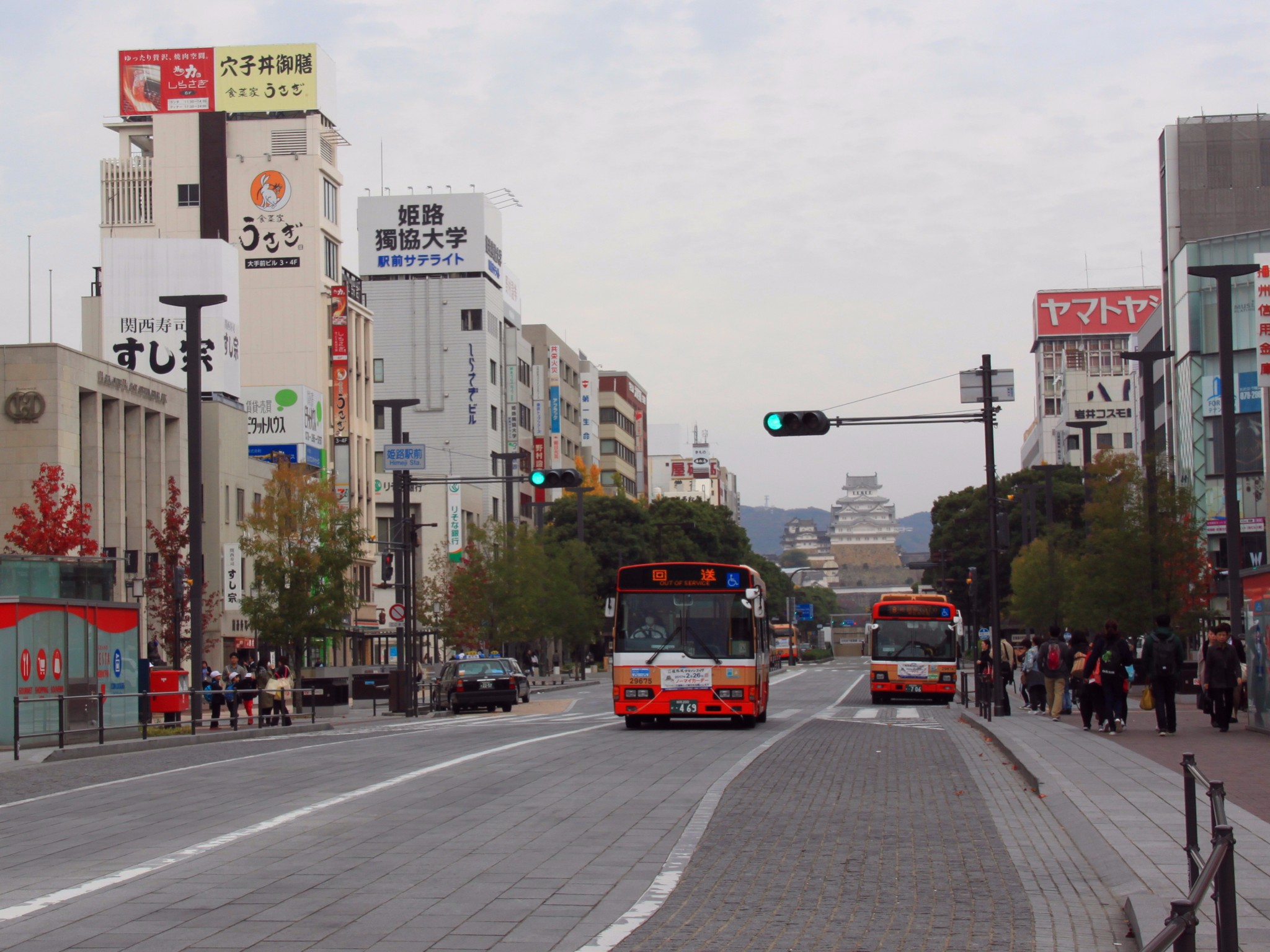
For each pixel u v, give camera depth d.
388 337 103.94
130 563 50.81
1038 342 155.38
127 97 81.25
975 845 11.99
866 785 16.86
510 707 44.78
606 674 100.56
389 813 13.96
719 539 115.56
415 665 51.62
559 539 102.94
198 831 12.66
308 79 80.81
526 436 115.62
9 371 47.25
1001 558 93.06
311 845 11.79
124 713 30.16
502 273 110.19
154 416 55.38
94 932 8.31
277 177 80.56
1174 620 40.62
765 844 12.02
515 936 8.25
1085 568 42.44
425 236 103.94
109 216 81.06
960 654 44.91
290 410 72.38
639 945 8.05
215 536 59.25
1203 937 6.97
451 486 89.25
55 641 27.53
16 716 23.61
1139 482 41.59
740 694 28.23
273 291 80.12
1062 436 132.62
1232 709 27.80
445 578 73.69
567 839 12.18
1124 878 9.80
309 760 20.83
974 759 21.19
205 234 80.50
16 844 12.12
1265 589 24.19
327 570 45.53
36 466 46.84
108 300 63.97
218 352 64.06
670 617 28.55
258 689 35.91
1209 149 81.38
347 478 79.94
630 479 145.00
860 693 57.88
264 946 7.95
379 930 8.39
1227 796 13.82
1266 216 80.69
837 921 8.77
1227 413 32.03
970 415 34.22
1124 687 25.12
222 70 81.00
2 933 8.28
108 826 13.22
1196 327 73.56
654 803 14.78
